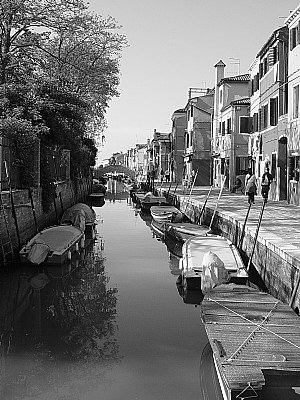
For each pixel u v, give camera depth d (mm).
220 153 47625
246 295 11125
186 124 68062
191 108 57875
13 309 13805
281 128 29312
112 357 10352
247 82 47156
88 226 26969
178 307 13750
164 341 11164
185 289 14586
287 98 29078
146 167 108938
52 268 17516
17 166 21000
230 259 15852
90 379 9336
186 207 33281
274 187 31203
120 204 51188
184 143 68562
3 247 17031
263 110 33938
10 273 17172
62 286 16109
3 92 22016
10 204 18172
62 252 17656
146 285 16203
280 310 10078
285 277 12328
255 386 7059
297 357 7887
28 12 23547
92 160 53344
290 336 8734
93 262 19719
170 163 72938
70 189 37219
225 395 7773
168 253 21781
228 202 30250
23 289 15781
